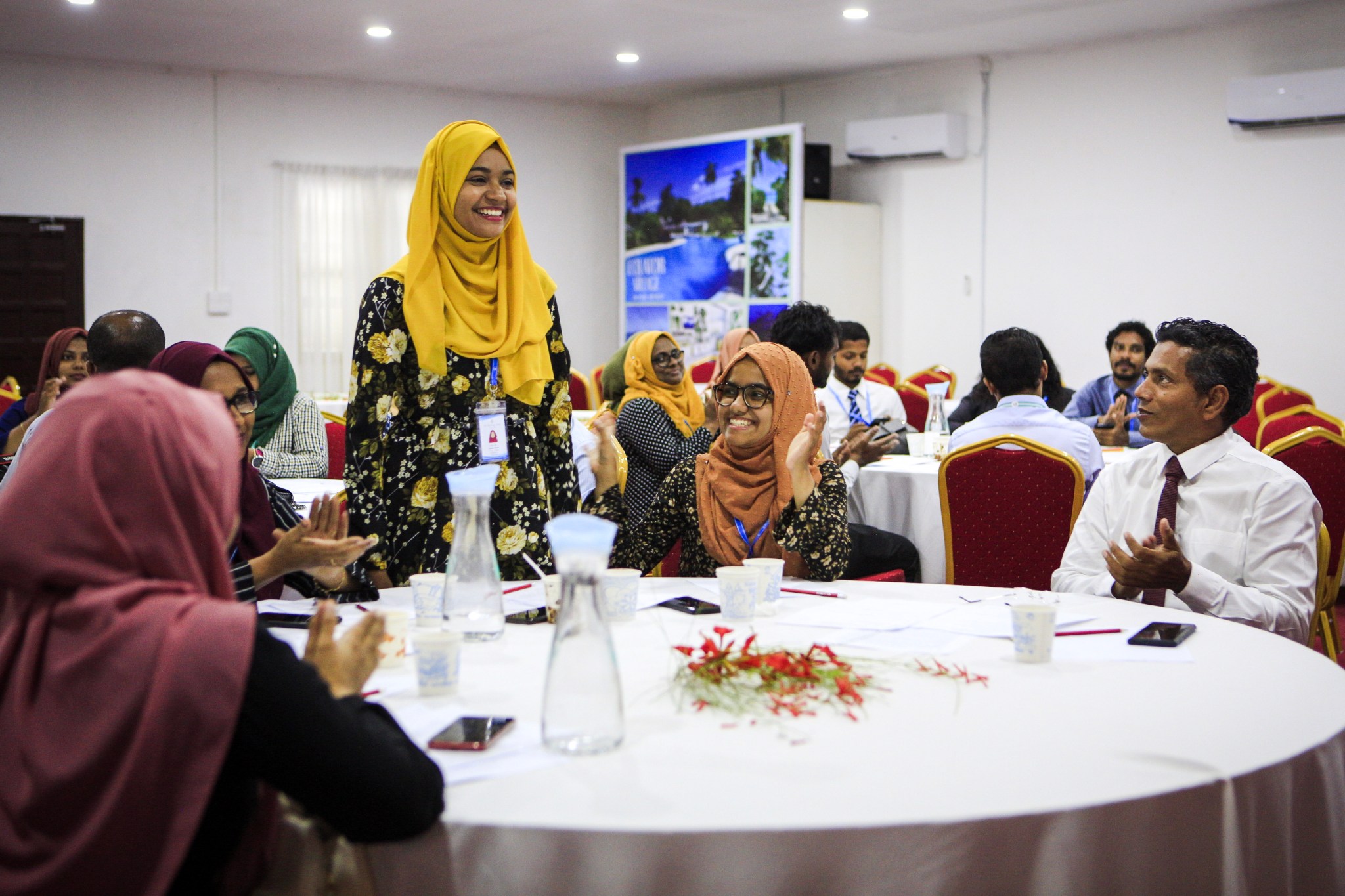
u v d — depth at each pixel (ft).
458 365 8.19
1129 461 8.57
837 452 13.48
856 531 12.26
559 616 4.38
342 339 31.17
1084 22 24.06
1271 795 4.19
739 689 5.00
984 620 6.55
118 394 3.72
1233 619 7.25
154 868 3.47
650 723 4.66
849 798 3.85
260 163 30.09
